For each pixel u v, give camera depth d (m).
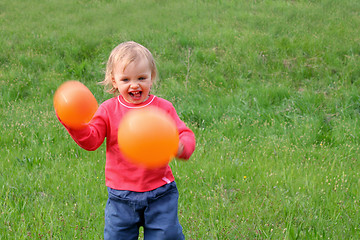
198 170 4.53
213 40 10.02
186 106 6.84
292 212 3.65
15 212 3.52
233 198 3.98
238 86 7.91
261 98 7.08
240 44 9.59
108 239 2.59
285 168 4.64
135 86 2.37
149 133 1.75
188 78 8.23
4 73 8.34
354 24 11.15
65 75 8.60
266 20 11.50
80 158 4.83
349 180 4.38
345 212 3.70
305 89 7.53
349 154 5.17
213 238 3.24
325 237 3.28
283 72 8.43
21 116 6.24
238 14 12.34
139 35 10.52
